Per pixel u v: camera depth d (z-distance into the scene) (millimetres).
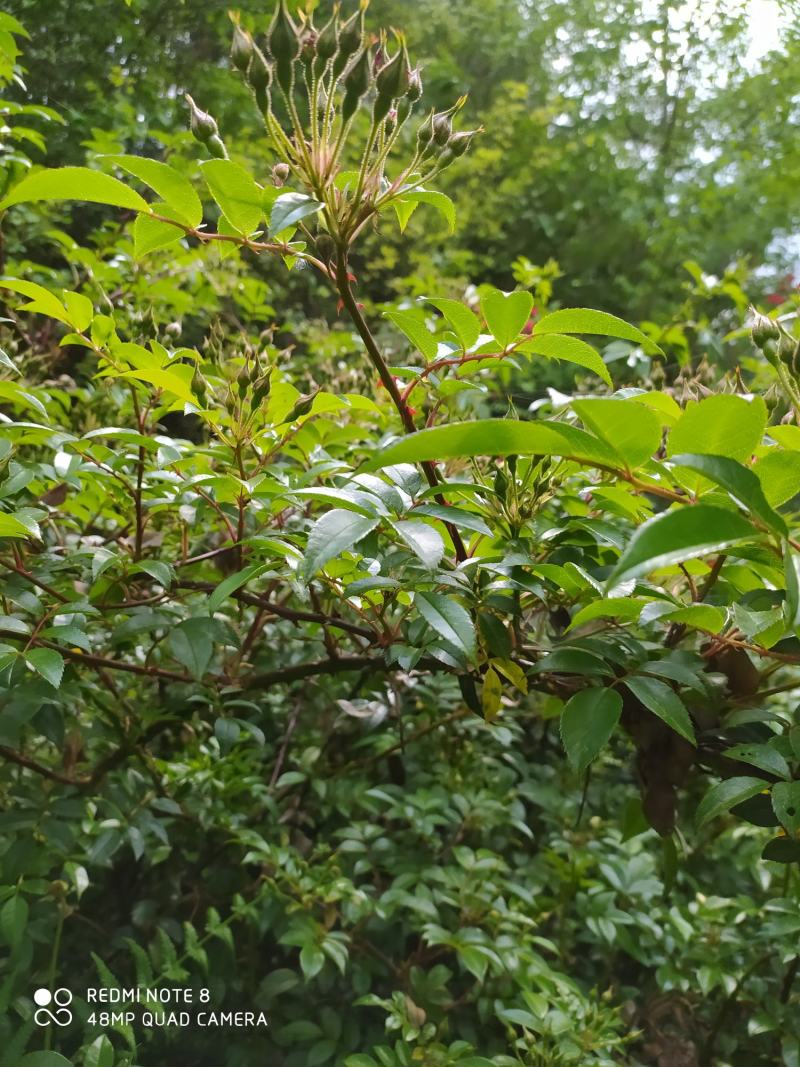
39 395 1392
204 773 1566
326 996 1582
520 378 3635
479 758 2045
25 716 1055
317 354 2775
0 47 1879
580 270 6797
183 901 1589
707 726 953
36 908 1289
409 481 974
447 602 831
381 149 853
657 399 922
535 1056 1337
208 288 2502
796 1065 1427
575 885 1840
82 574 1179
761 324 834
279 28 787
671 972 1666
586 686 978
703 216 6324
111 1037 1384
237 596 1134
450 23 6852
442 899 1575
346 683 1928
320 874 1527
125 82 3818
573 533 1038
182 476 1193
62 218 2869
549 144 7066
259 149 3912
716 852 2102
